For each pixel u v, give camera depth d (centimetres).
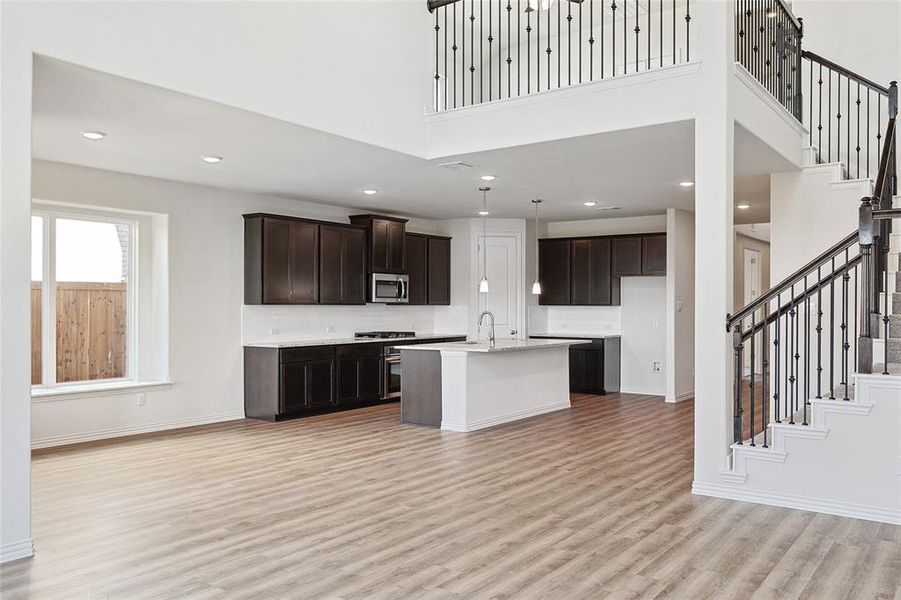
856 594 306
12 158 341
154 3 416
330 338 892
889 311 566
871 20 755
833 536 381
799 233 638
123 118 486
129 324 719
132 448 620
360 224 909
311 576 325
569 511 429
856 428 414
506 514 422
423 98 615
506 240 1034
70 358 675
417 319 1034
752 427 455
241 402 786
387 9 579
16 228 342
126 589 310
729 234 462
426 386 731
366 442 645
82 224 684
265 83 481
